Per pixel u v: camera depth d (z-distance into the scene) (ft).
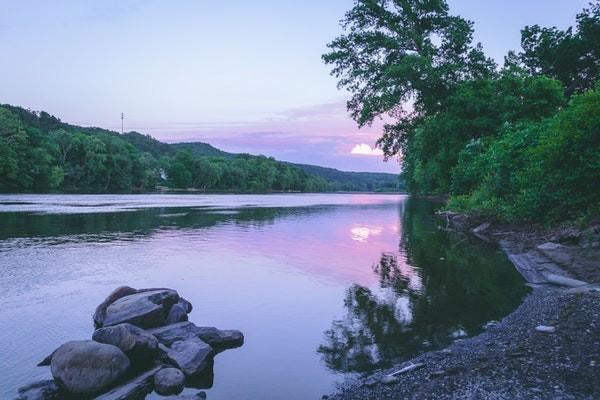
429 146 142.00
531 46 176.35
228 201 272.72
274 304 39.91
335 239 86.99
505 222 91.20
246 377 25.14
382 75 129.08
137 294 35.27
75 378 22.44
